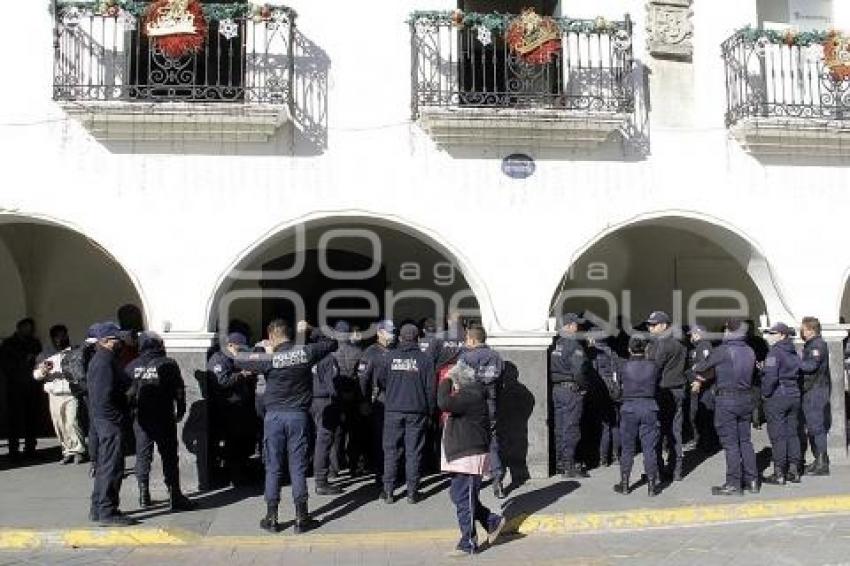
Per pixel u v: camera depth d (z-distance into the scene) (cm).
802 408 1000
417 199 991
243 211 963
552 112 968
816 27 1138
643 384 906
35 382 1134
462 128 974
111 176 951
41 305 1285
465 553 724
